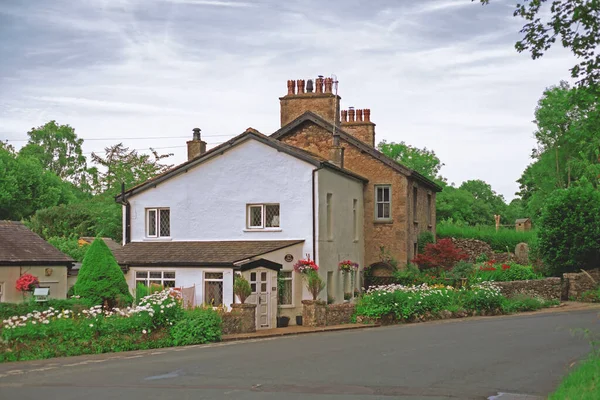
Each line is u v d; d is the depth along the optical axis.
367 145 36.91
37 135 88.62
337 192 32.97
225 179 31.86
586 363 13.34
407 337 21.05
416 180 39.06
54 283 29.28
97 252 24.58
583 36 14.27
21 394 12.34
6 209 63.88
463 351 17.52
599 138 15.81
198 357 17.16
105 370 15.20
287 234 30.73
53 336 19.02
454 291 30.83
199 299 28.47
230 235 31.58
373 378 13.60
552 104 65.56
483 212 88.56
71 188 82.44
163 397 11.84
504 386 12.74
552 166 66.81
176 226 32.44
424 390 12.35
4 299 27.42
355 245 35.28
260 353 17.70
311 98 37.56
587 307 33.00
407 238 36.59
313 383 13.10
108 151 64.56
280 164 31.02
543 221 38.94
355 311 28.19
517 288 34.09
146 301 21.58
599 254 37.47
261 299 27.47
